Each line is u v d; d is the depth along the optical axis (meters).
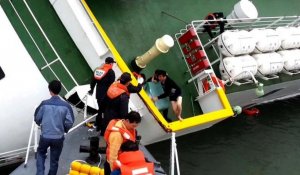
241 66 9.47
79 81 7.95
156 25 9.91
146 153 6.82
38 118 5.31
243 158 10.60
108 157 4.68
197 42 9.45
